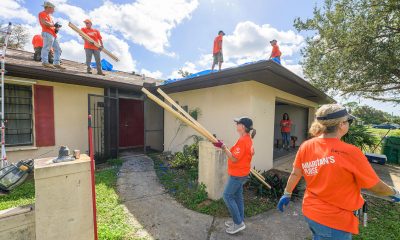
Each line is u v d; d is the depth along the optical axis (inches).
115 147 299.4
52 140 259.0
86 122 288.2
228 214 143.5
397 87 468.1
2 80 192.7
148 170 249.0
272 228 128.2
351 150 57.0
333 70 440.5
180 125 322.3
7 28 206.1
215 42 314.2
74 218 85.0
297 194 175.2
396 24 378.3
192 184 196.2
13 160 231.0
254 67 178.7
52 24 249.9
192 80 242.2
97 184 194.1
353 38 381.7
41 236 77.9
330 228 56.5
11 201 154.1
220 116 259.1
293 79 213.6
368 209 156.3
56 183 80.4
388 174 256.5
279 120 487.5
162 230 123.4
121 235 116.0
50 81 257.4
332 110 62.0
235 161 111.5
